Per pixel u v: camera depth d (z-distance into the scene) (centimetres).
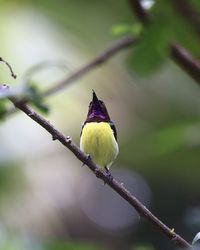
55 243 733
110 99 1157
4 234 734
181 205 1681
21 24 1027
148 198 1667
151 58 911
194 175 1470
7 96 566
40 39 1022
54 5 1053
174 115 1194
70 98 1056
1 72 978
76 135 1043
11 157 970
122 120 1205
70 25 1056
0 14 1026
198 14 844
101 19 1083
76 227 1602
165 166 1458
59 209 1155
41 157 1091
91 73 1119
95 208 1822
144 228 1948
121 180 1602
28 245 727
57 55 1027
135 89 1178
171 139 820
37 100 633
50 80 956
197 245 540
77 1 1071
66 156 1221
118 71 1148
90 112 773
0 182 964
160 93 1180
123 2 1084
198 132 817
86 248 739
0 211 959
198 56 958
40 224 1030
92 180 1742
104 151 752
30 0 1050
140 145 1260
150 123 1208
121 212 1967
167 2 848
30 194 1009
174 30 895
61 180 1207
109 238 1898
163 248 1878
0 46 993
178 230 1680
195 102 1191
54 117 1041
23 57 998
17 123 995
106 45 1071
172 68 1182
